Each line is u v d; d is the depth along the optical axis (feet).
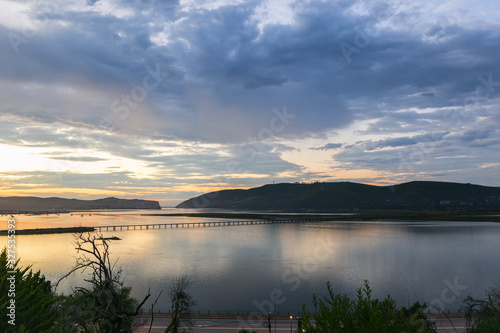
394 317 22.43
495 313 58.54
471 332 63.26
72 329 43.86
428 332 22.38
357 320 22.70
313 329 23.63
